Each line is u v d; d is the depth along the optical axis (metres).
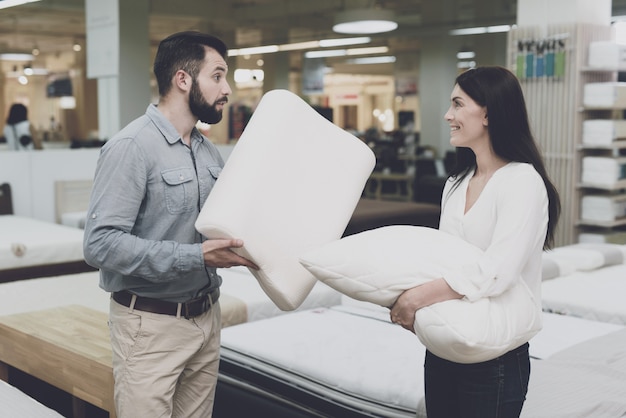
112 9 7.12
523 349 1.73
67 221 6.97
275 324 3.38
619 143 6.61
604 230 7.03
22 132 7.88
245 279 4.27
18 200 6.85
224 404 2.99
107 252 1.89
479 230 1.75
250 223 1.89
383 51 20.55
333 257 1.79
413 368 2.75
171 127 2.00
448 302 1.64
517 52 7.03
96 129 23.11
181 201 2.00
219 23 16.19
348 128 21.94
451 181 1.92
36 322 2.99
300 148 2.04
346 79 30.36
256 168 1.94
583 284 4.20
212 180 2.09
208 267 1.96
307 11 14.61
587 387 2.39
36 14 14.86
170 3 14.31
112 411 2.39
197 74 1.98
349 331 3.27
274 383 2.82
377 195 14.23
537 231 1.67
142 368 1.99
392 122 29.88
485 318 1.61
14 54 20.95
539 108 6.93
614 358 2.69
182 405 2.20
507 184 1.69
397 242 1.77
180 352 2.04
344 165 2.12
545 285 4.15
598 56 6.59
